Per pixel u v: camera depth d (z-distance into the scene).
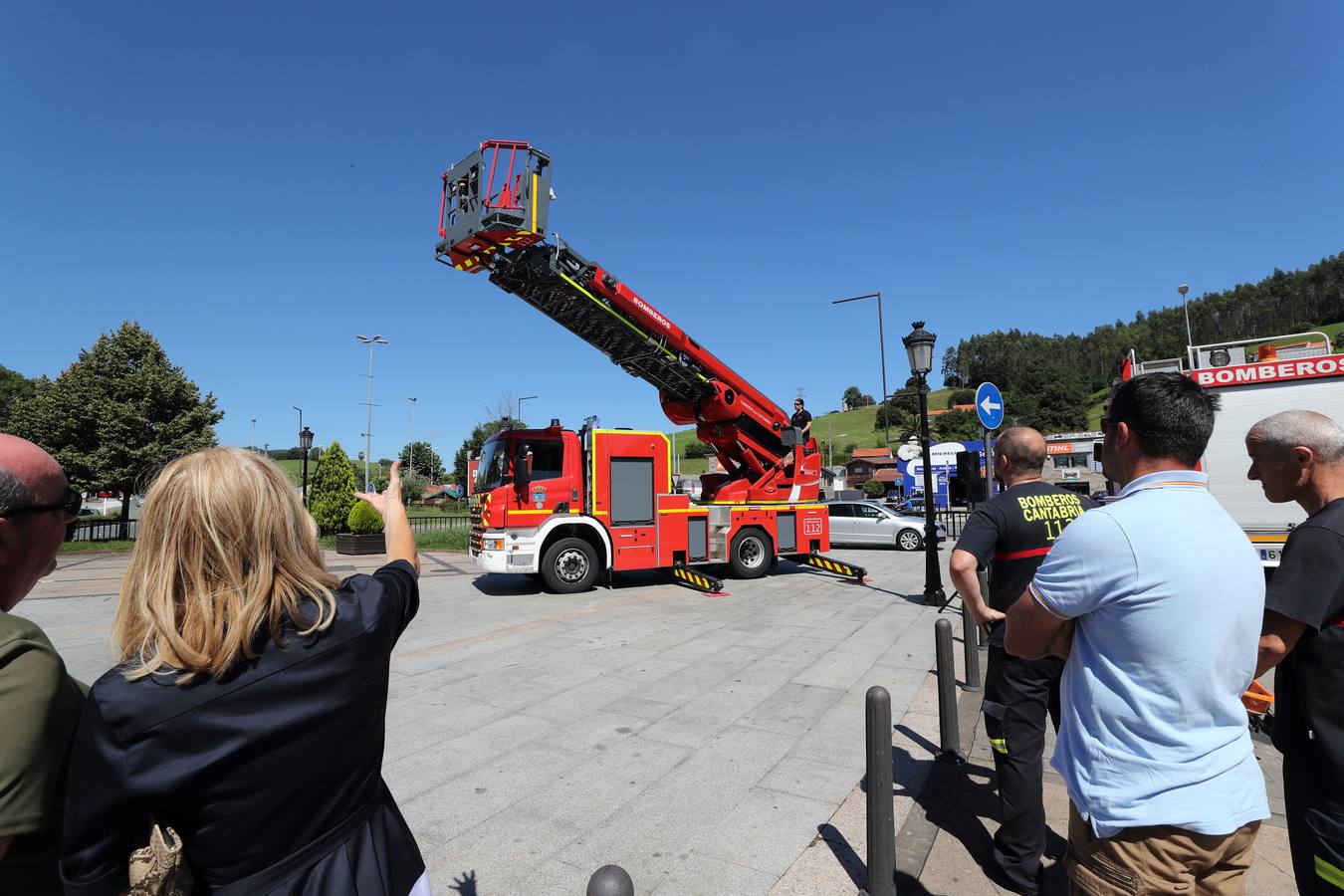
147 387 24.97
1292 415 2.08
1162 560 1.58
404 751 4.55
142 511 1.24
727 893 2.93
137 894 1.08
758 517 12.88
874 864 2.77
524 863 3.19
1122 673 1.62
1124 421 1.80
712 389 12.45
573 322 10.82
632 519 11.66
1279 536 7.17
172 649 1.11
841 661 6.72
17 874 1.15
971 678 5.76
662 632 8.13
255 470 1.29
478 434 56.59
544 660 6.86
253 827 1.14
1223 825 1.52
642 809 3.70
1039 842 2.92
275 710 1.16
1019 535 3.08
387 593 1.44
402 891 1.37
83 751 1.08
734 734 4.80
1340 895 1.76
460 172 9.25
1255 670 1.90
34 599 11.15
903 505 30.98
